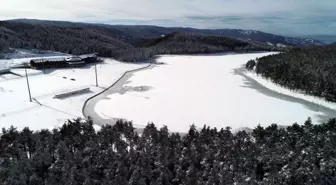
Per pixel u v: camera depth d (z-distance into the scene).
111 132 46.81
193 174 37.03
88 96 82.88
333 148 41.91
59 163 38.38
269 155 40.75
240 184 34.88
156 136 46.84
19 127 55.88
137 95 86.25
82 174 36.09
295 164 38.34
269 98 85.12
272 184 35.59
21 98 74.94
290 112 71.25
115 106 74.38
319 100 81.56
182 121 63.47
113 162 39.66
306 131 47.94
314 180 35.78
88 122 51.09
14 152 40.44
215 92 91.62
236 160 40.84
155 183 35.34
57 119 61.59
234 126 61.06
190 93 89.62
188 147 44.22
